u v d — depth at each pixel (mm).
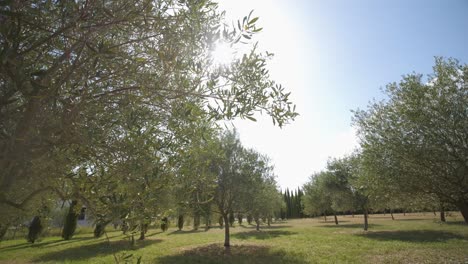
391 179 11805
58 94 1959
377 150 12414
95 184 2244
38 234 24453
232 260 14141
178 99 2564
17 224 4285
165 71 2426
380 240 19000
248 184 17859
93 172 2504
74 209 2605
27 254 18141
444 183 10922
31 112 1902
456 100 11164
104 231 2273
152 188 2322
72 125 2049
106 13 1872
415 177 11289
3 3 1649
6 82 1970
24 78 1727
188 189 3135
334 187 31812
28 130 1894
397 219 45344
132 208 2211
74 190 2275
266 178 21375
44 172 2158
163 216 2504
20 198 2713
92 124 2256
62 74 2000
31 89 1930
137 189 2240
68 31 1933
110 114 2395
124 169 2232
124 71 2295
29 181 2279
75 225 28109
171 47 2402
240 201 18344
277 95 2750
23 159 1914
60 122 1906
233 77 2670
